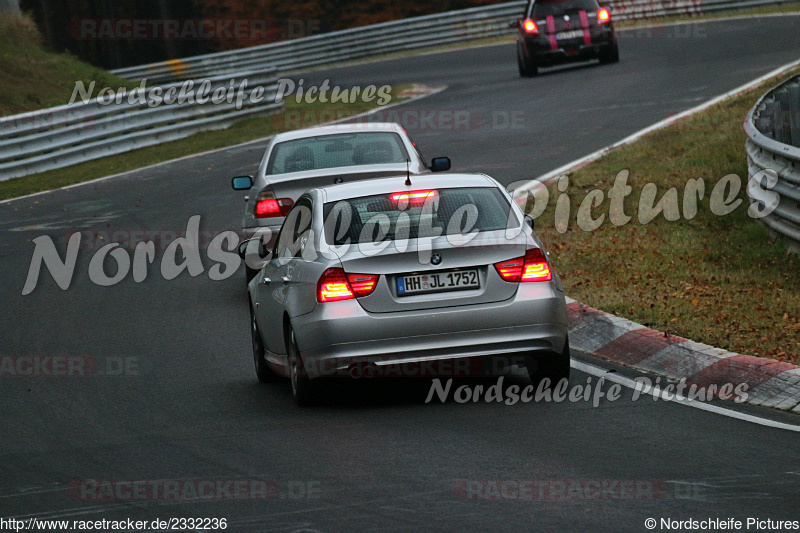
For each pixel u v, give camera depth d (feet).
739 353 76.79
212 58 401.08
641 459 57.62
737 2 361.71
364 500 52.85
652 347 80.02
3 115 270.67
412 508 51.26
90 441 67.82
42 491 57.82
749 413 65.98
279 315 75.46
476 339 69.15
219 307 110.83
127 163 230.89
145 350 94.53
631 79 249.75
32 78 310.24
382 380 80.02
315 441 64.44
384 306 68.80
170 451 64.28
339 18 520.01
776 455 57.31
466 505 51.29
